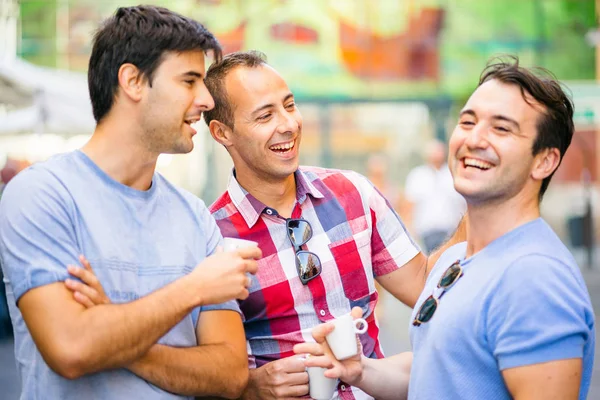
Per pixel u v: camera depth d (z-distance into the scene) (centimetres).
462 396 241
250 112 335
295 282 340
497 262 244
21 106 1062
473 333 240
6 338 1041
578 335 227
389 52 1553
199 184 1712
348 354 295
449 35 1552
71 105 1070
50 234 258
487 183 250
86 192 269
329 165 2055
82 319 248
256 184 346
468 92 1556
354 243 350
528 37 1535
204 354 279
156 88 271
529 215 254
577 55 1527
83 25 1384
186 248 285
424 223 1117
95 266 264
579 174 2212
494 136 249
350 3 1541
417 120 2031
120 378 266
